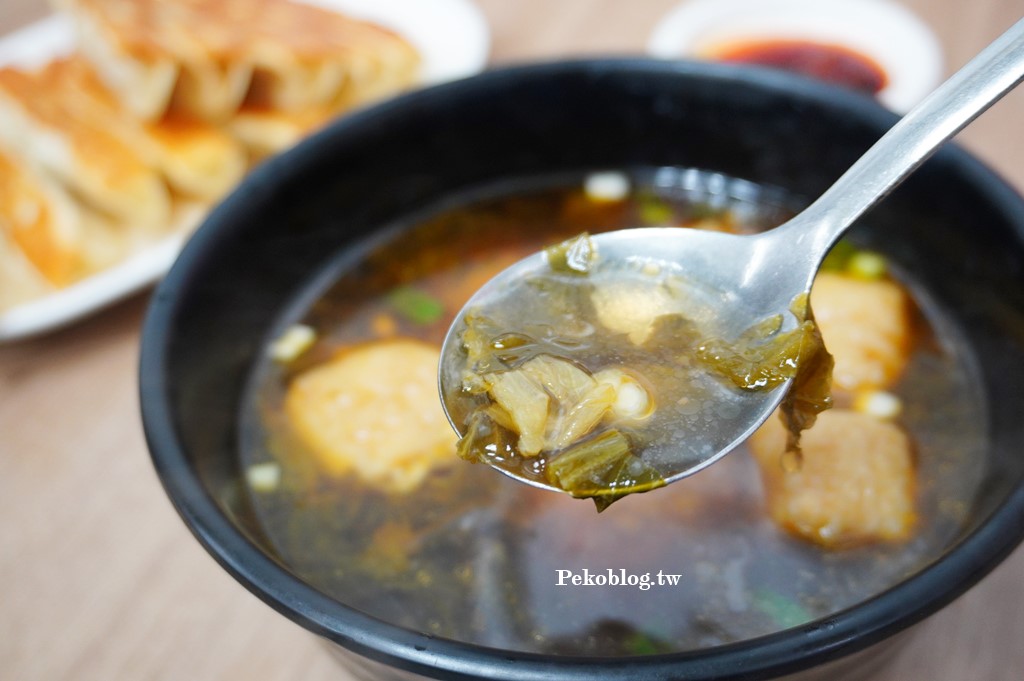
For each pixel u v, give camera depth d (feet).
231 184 1.27
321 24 1.39
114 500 1.02
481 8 1.49
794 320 0.83
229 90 1.29
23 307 1.13
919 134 0.81
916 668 0.89
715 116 1.07
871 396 0.97
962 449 0.93
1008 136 1.24
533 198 1.13
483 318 0.87
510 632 0.86
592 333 0.86
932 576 0.72
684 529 0.91
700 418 0.82
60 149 1.21
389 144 1.04
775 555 0.89
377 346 1.03
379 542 0.92
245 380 1.00
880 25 1.35
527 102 1.07
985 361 0.96
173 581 0.97
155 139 1.25
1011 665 0.89
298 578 0.75
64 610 0.95
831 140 1.03
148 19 1.29
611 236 0.89
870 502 0.90
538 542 0.91
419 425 0.97
